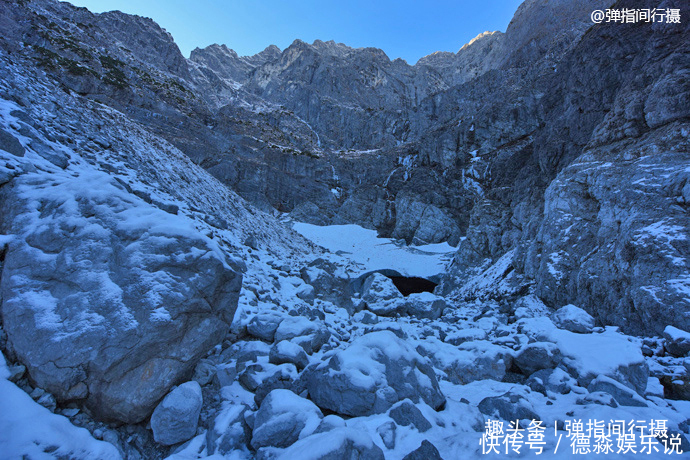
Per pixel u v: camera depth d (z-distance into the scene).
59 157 7.29
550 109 28.72
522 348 6.65
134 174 11.88
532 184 23.97
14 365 3.52
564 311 9.41
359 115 91.88
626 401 4.96
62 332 3.50
